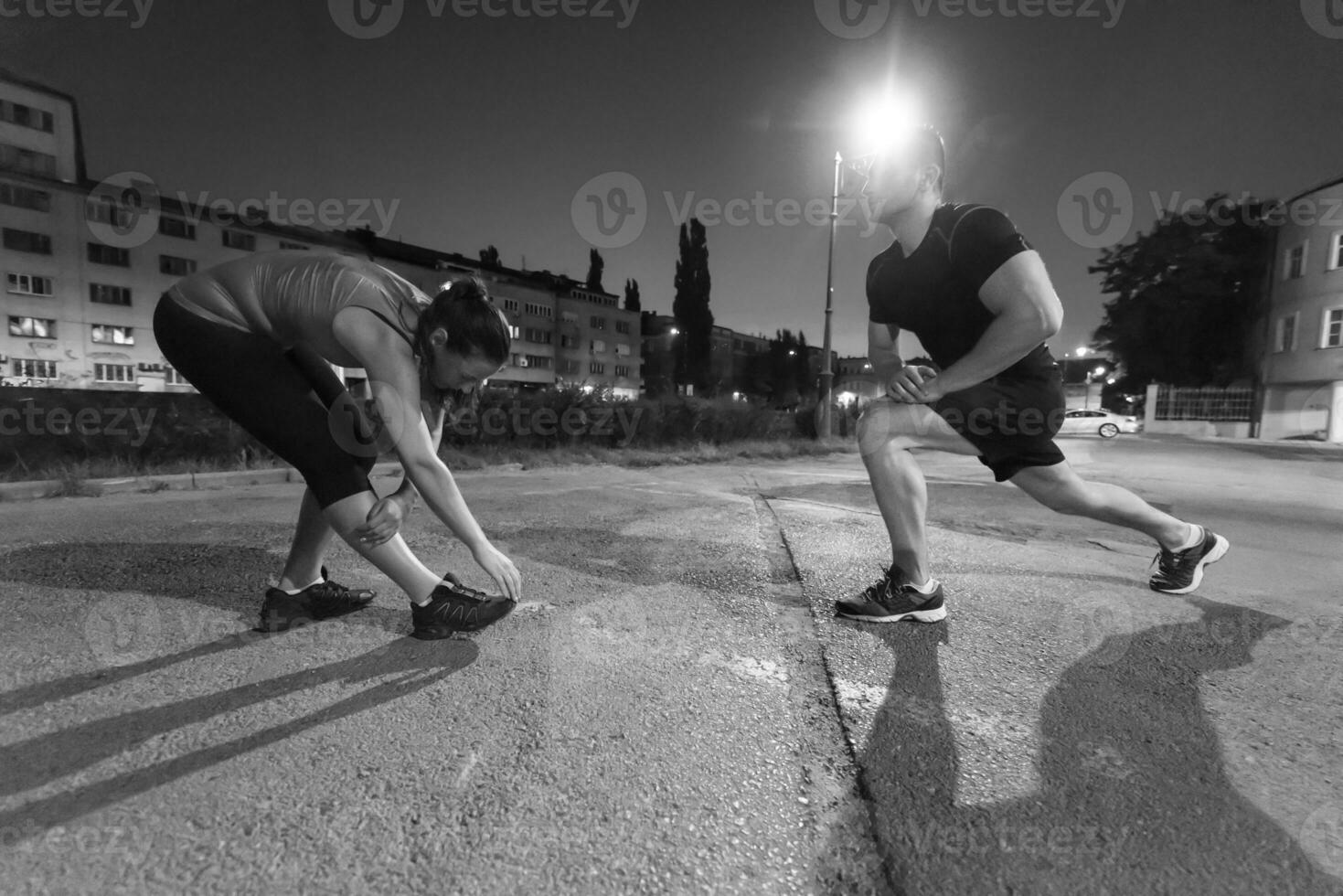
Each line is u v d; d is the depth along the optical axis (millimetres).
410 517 4066
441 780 1256
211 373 1729
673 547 3320
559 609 2287
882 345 2414
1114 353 31812
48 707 1507
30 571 2645
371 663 1789
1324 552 3723
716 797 1233
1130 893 1005
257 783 1231
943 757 1387
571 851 1075
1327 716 1593
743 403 14461
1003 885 1023
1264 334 26922
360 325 1678
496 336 1734
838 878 1043
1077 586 2701
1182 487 7473
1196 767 1361
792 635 2082
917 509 2170
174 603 2256
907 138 1984
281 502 4684
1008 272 1841
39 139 28062
